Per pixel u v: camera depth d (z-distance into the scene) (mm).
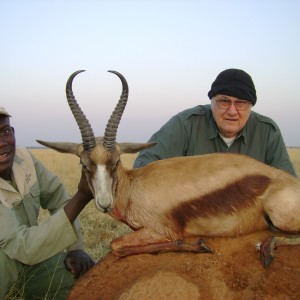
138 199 1131
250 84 1394
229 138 1484
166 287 875
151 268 970
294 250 987
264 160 1511
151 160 1466
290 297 854
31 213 1314
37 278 1324
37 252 1086
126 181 1175
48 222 1099
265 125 1504
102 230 2148
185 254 1000
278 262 946
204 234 1102
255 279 908
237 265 955
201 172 1108
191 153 1512
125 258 1032
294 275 890
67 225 1096
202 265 955
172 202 1099
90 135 1173
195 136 1504
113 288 968
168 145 1481
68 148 1227
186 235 1104
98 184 1117
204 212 1079
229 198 1070
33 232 1093
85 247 1896
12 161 1259
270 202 1041
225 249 1002
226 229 1080
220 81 1397
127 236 1065
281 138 1515
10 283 1205
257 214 1068
